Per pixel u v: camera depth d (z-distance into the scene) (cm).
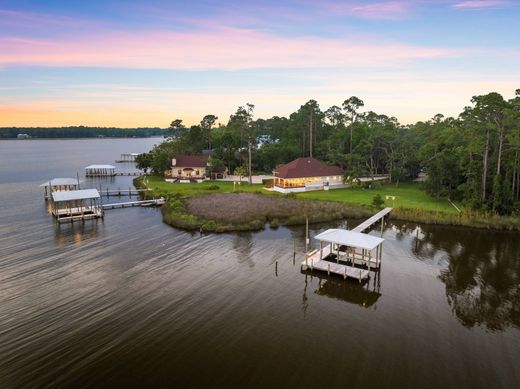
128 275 3080
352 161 7506
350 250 3656
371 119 10681
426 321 2425
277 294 2798
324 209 5128
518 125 4584
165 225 4684
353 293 2834
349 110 9188
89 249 3722
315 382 1827
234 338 2200
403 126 11675
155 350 2070
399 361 1998
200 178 8338
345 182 7350
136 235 4234
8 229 4459
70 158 16238
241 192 6550
